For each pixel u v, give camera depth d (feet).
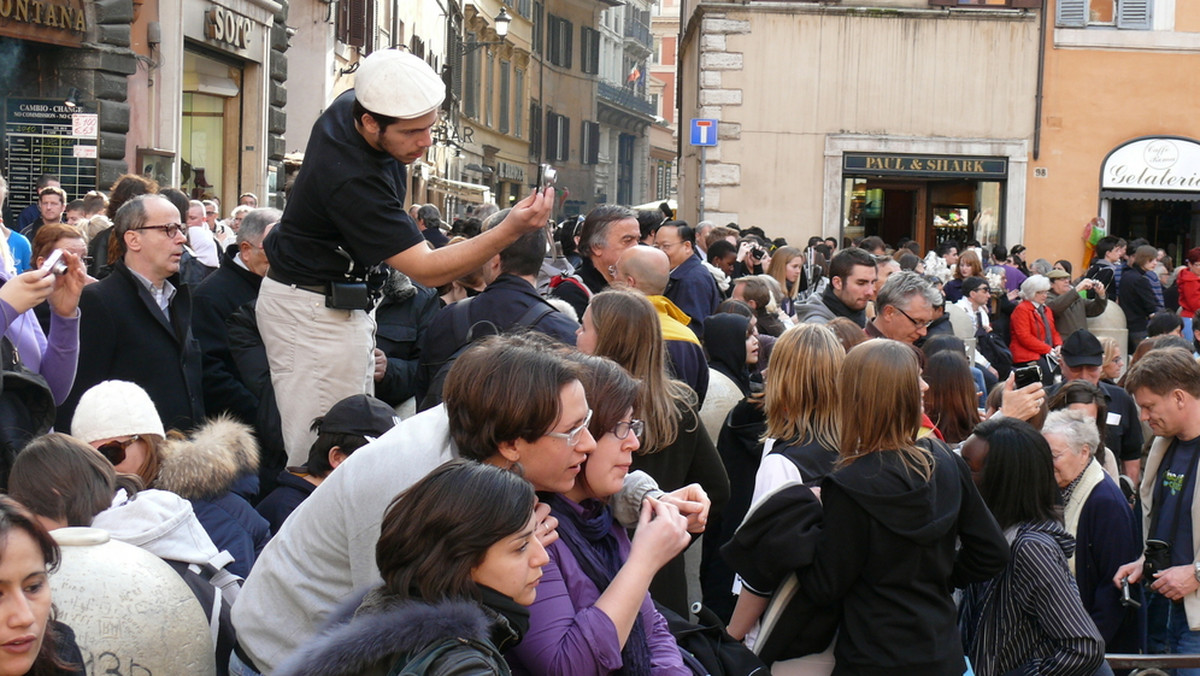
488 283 18.45
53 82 47.26
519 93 179.32
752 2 82.02
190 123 59.82
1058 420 17.87
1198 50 82.43
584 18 212.23
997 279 47.44
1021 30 82.38
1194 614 17.51
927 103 82.74
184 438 15.30
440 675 7.72
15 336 15.78
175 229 18.28
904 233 85.10
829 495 13.64
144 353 18.08
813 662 14.30
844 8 82.02
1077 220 83.35
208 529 13.53
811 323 15.94
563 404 9.73
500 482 8.46
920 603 13.66
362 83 13.60
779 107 82.74
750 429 17.97
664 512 10.07
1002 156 82.94
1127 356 50.90
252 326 18.04
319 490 10.62
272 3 65.62
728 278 39.14
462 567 8.29
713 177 82.99
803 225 83.30
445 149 132.05
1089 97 82.74
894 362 13.60
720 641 11.93
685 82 110.42
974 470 15.47
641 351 14.19
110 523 11.93
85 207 33.01
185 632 10.83
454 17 133.69
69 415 17.92
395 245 13.78
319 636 8.12
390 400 20.25
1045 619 14.75
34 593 8.54
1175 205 87.86
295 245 14.56
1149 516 19.17
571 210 208.85
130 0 48.88
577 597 9.89
